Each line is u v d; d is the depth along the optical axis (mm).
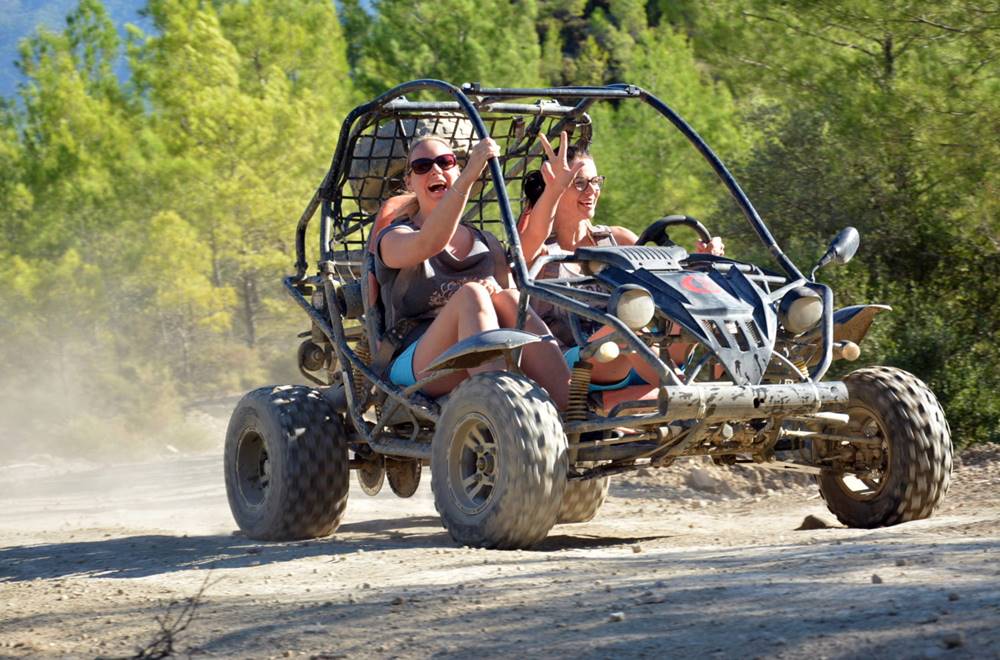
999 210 19219
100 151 43594
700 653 4965
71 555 10594
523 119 12031
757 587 6168
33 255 41875
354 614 6348
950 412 18172
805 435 9555
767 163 22219
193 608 6719
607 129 33375
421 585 7305
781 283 9719
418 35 43688
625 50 59250
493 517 8656
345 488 10891
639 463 9383
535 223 10664
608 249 9430
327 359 11922
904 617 5164
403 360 10227
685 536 10078
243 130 42188
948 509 10516
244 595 7445
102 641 6242
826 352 9148
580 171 11078
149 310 42875
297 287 12039
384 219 10547
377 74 44562
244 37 45625
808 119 21844
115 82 46906
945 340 18703
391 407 10406
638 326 8648
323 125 43688
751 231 22297
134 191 41938
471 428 9055
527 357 9477
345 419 11648
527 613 6004
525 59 44438
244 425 11156
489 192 12523
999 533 7879
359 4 53531
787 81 21281
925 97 18734
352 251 11688
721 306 8898
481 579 7324
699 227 11211
